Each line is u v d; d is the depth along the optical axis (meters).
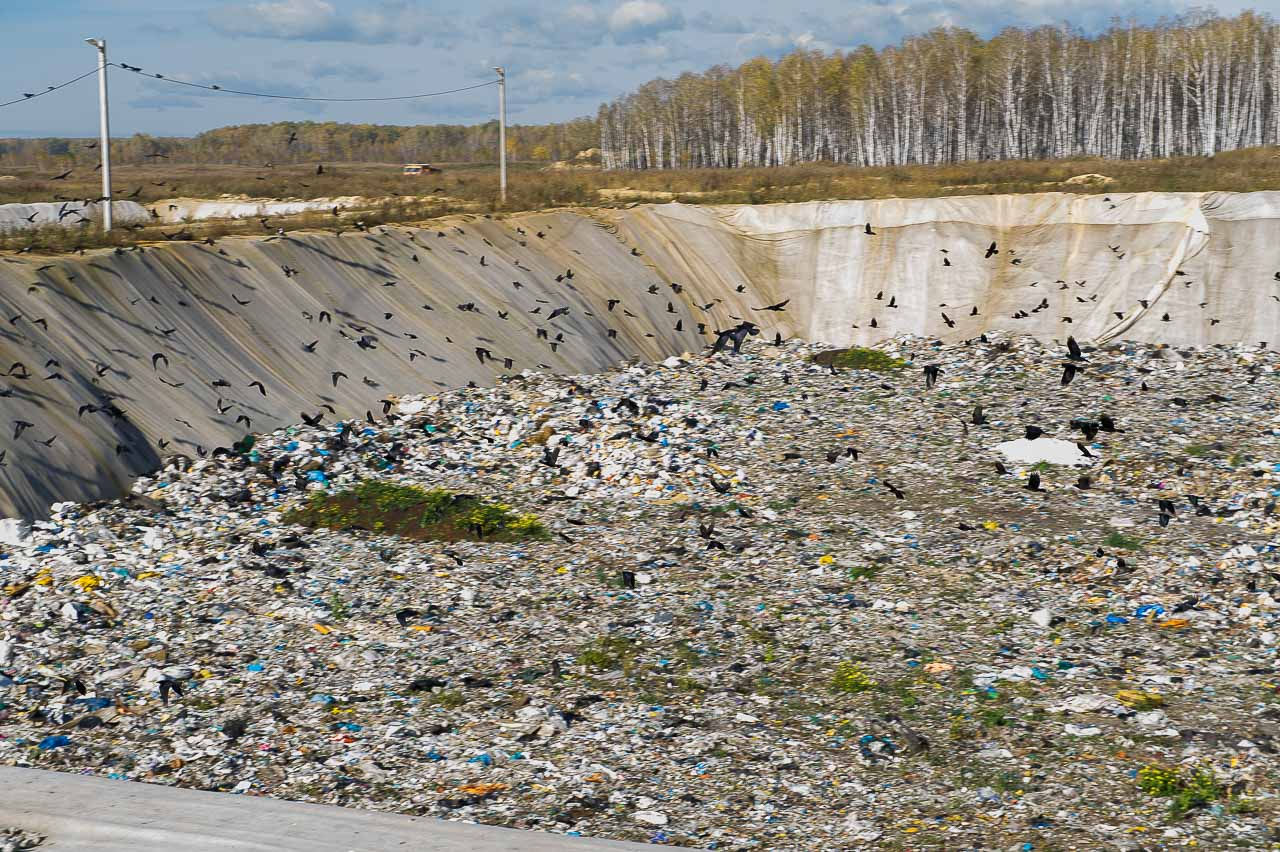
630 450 25.66
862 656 15.03
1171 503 21.39
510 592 17.69
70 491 20.64
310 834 7.20
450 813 10.73
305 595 17.16
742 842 10.36
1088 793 11.25
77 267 25.91
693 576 18.48
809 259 45.50
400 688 13.95
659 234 46.22
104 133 32.19
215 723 12.80
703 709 13.43
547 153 152.62
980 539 20.00
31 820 7.36
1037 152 90.31
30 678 13.94
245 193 59.16
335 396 28.56
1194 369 35.44
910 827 10.69
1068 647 15.27
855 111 90.31
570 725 12.91
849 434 27.75
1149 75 87.00
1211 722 12.71
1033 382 33.56
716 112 101.75
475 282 36.91
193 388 25.44
